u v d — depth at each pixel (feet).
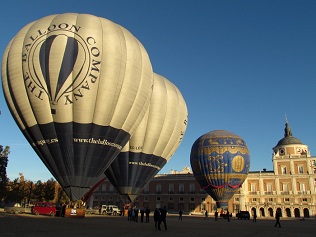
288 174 290.15
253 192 294.87
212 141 210.18
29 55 105.29
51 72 102.63
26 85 104.73
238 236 77.56
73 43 105.40
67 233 69.21
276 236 79.56
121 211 197.36
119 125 111.55
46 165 108.06
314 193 278.67
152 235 72.54
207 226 113.29
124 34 117.39
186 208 295.69
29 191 303.89
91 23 111.04
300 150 301.22
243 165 206.08
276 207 284.82
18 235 61.93
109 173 146.72
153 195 309.83
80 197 104.63
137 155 146.10
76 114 103.45
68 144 103.60
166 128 153.07
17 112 108.68
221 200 205.98
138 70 115.55
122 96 110.73
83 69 103.65
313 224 145.28
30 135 107.76
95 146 106.22
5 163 215.92
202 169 209.67
